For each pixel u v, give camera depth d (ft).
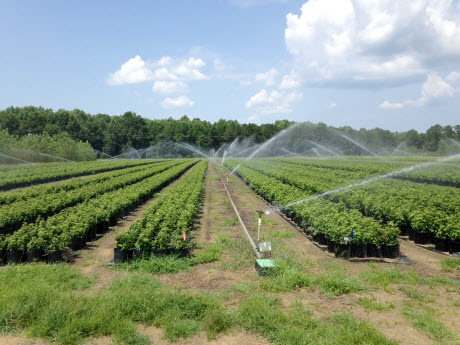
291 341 21.62
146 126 403.54
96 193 78.48
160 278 33.32
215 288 30.63
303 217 50.47
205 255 38.96
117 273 35.12
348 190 71.92
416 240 46.70
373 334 21.93
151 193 91.15
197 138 403.75
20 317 24.11
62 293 27.66
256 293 28.91
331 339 21.71
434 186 82.28
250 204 78.69
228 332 23.40
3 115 319.06
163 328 23.75
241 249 42.37
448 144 328.49
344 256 39.37
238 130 401.08
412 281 31.42
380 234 40.04
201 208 72.95
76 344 22.02
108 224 55.36
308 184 83.66
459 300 27.89
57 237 39.19
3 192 90.89
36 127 337.31
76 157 247.29
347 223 42.11
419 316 24.76
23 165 178.91
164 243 38.45
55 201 64.95
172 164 221.87
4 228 50.90
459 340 21.83
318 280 31.91
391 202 55.93
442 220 43.01
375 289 30.30
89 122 370.53
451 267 36.22
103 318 24.12
